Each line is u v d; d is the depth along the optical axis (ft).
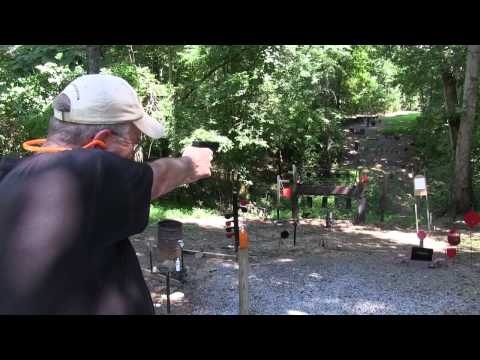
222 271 30.19
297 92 58.70
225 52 52.90
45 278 3.62
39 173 3.83
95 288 3.78
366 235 44.29
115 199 3.89
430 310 22.57
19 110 43.06
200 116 55.31
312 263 32.24
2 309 3.57
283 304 23.73
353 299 24.53
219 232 45.27
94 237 3.80
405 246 39.01
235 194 35.53
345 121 100.48
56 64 40.81
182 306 23.44
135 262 4.25
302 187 51.62
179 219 52.44
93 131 4.22
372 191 62.85
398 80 63.82
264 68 55.67
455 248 34.58
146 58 57.41
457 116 57.11
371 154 82.58
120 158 4.05
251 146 59.98
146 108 49.85
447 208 55.21
